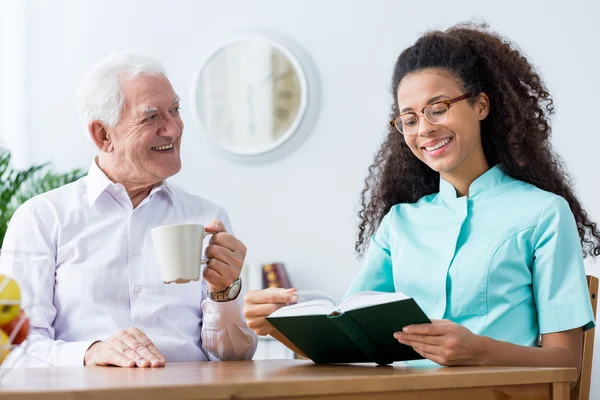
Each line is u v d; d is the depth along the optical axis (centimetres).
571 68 327
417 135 164
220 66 351
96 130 190
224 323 177
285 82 347
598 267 313
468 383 107
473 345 124
